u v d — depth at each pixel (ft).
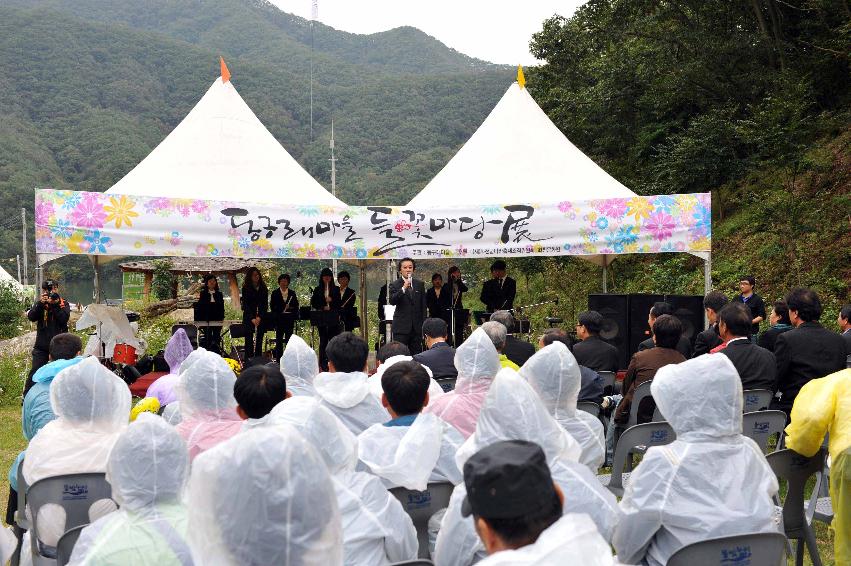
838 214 51.24
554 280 67.21
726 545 9.11
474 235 31.17
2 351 49.90
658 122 68.59
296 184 34.88
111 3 364.79
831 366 18.45
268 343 45.98
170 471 8.12
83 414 12.29
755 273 52.29
